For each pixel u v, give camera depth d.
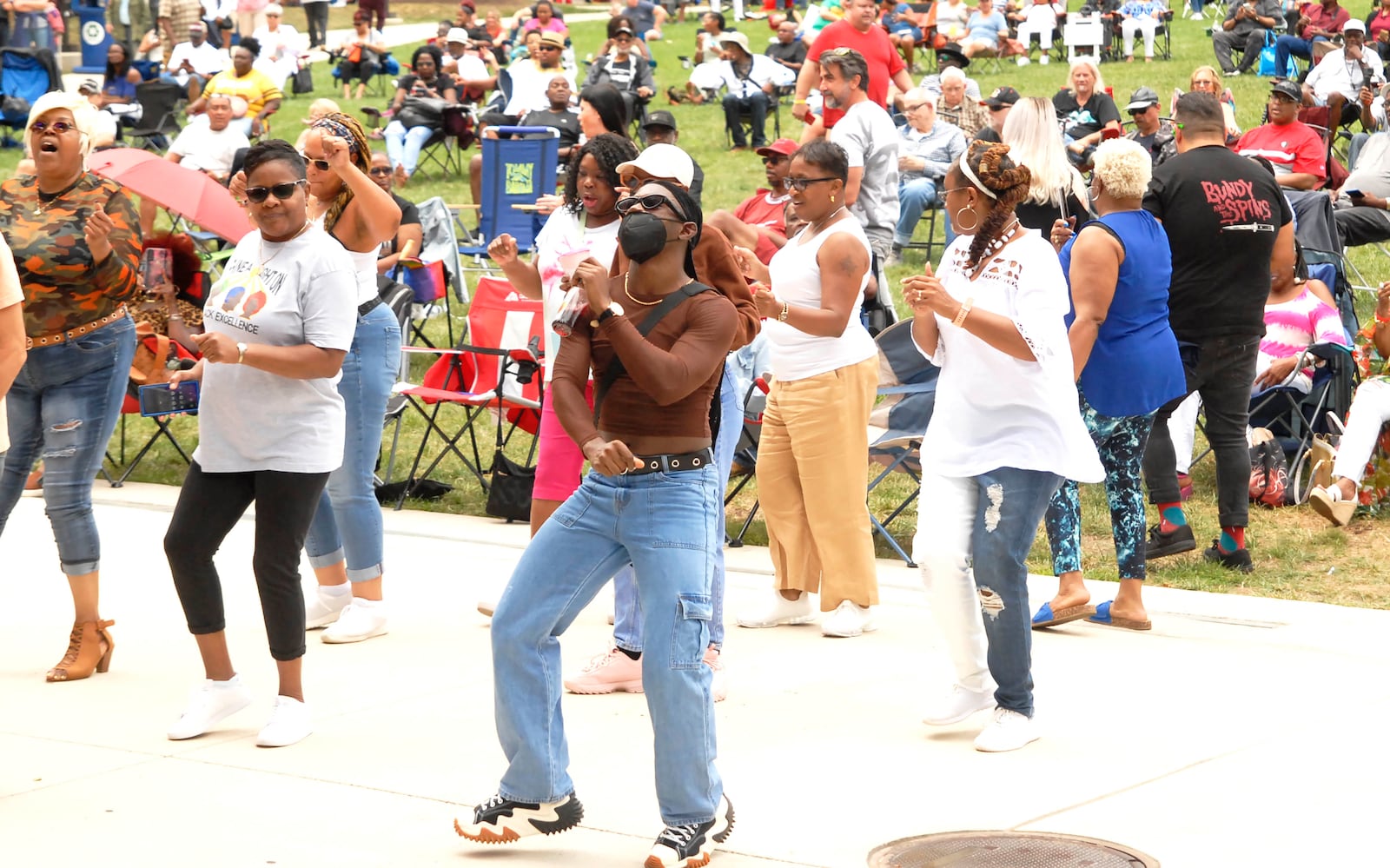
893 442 9.16
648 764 5.84
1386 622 7.89
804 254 7.18
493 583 8.78
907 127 17.14
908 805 5.39
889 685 6.88
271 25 32.41
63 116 6.66
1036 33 31.45
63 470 6.82
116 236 6.71
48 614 8.12
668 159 5.81
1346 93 20.94
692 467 4.75
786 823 5.23
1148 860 4.85
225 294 6.01
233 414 5.91
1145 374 7.51
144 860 4.92
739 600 8.44
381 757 5.92
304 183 6.04
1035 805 5.38
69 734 6.21
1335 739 6.07
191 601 6.11
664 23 42.19
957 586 5.98
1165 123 16.14
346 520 7.54
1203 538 9.58
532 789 4.85
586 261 4.51
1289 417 10.54
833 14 30.28
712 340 4.66
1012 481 5.77
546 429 7.09
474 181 17.91
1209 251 8.41
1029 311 5.66
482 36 33.03
